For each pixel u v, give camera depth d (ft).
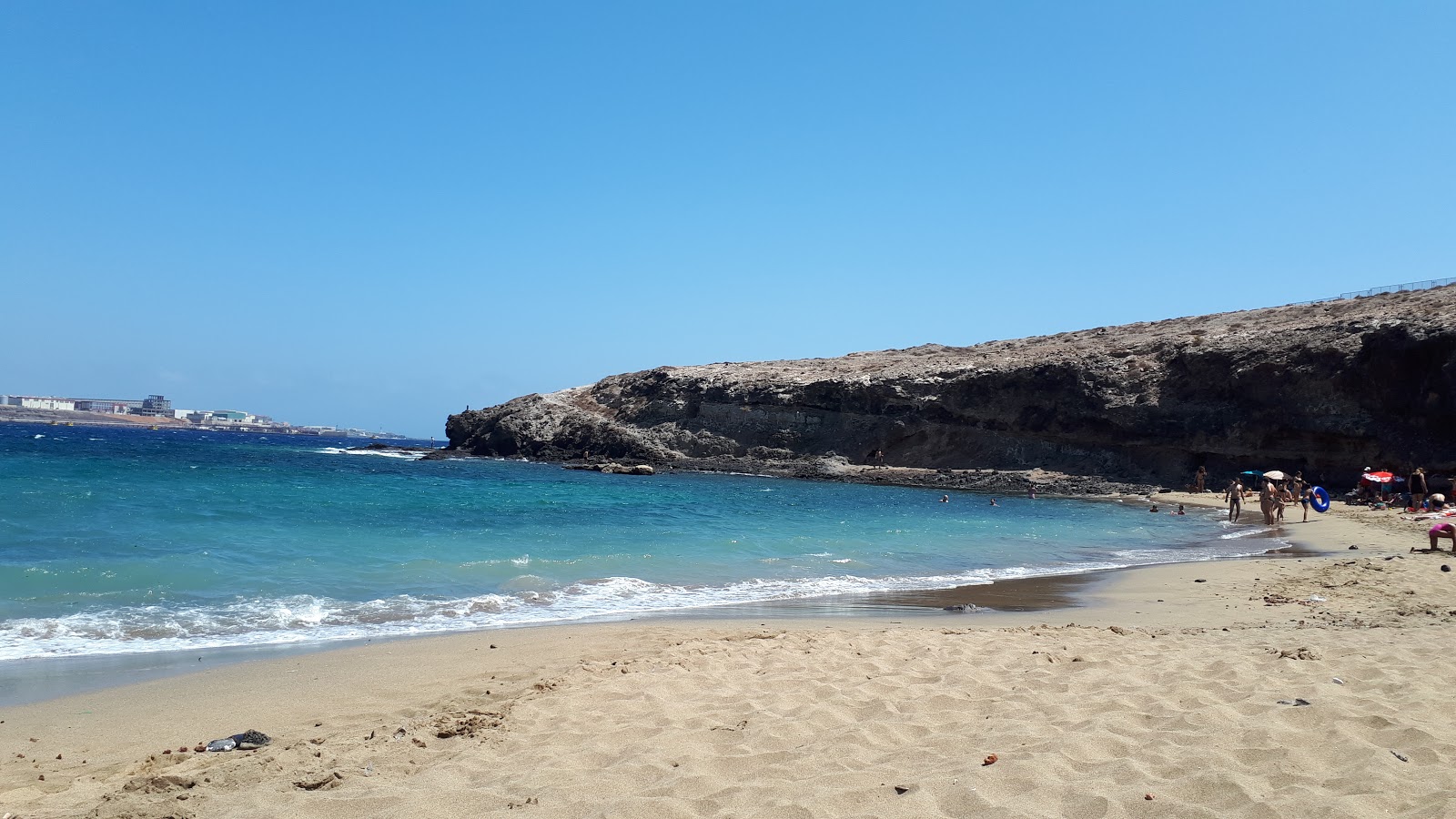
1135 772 16.30
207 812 16.76
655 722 21.62
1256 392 165.99
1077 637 32.83
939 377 219.20
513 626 39.68
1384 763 16.07
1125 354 198.80
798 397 233.55
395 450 339.57
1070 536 89.51
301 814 16.12
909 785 16.24
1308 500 105.50
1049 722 20.22
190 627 37.37
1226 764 16.52
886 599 48.83
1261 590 47.85
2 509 76.02
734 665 28.02
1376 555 65.87
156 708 25.36
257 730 23.12
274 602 43.24
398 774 18.84
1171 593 49.29
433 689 27.12
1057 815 14.76
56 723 23.91
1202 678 23.79
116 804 17.01
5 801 17.84
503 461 252.21
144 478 127.13
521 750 19.95
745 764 18.11
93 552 55.93
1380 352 147.95
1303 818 13.85
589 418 260.83
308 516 84.89
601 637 35.22
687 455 240.12
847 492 162.81
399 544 66.74
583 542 72.18
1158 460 180.96
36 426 597.93
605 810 15.69
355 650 33.06
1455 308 150.82
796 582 54.85
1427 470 138.62
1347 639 29.55
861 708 22.43
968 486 180.55
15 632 35.22
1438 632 30.48
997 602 47.93
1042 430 197.57
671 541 74.38
